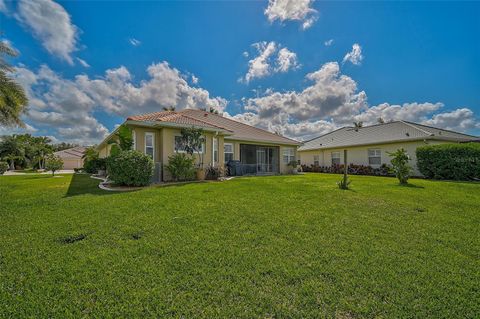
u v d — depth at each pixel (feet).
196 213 17.85
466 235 13.92
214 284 8.63
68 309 7.28
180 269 9.66
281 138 71.51
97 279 8.84
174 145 42.14
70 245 11.94
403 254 11.25
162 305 7.48
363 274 9.41
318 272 9.51
